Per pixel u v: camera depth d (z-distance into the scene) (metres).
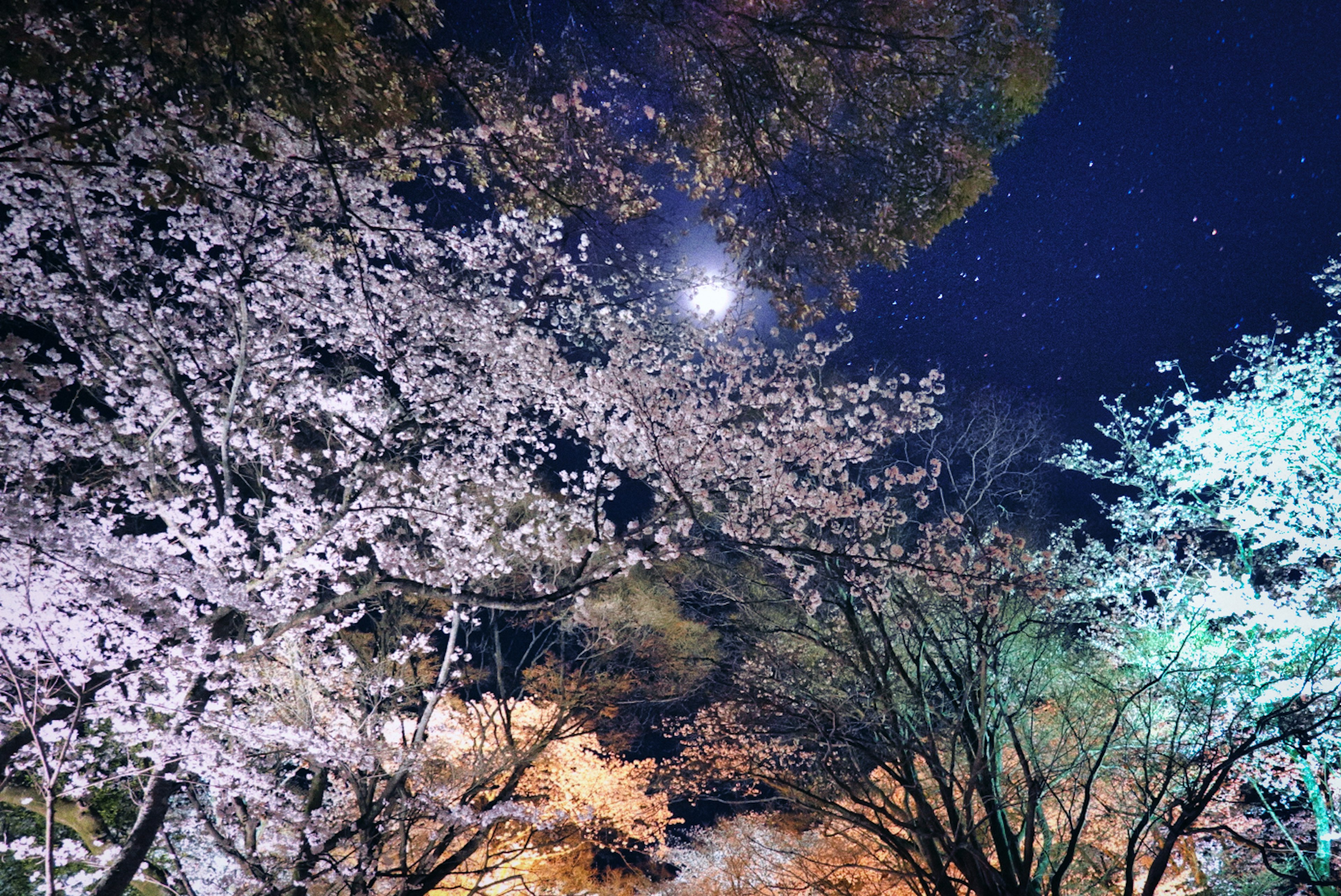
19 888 9.12
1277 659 10.70
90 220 8.66
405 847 8.46
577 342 11.91
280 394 10.07
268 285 9.43
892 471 10.03
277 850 8.34
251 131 4.41
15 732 5.93
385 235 9.38
